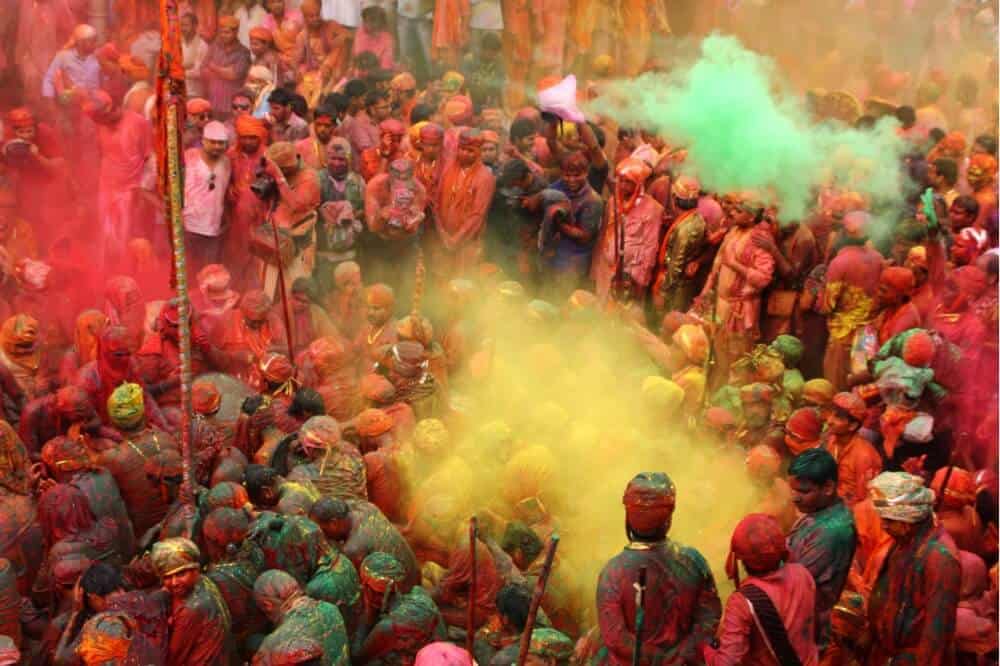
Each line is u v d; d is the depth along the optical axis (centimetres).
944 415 1016
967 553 777
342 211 1205
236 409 977
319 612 698
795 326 1185
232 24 1611
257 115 1538
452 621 785
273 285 1177
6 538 827
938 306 1084
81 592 705
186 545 678
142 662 668
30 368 999
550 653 693
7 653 686
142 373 998
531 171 1262
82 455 830
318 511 767
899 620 690
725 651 611
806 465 693
